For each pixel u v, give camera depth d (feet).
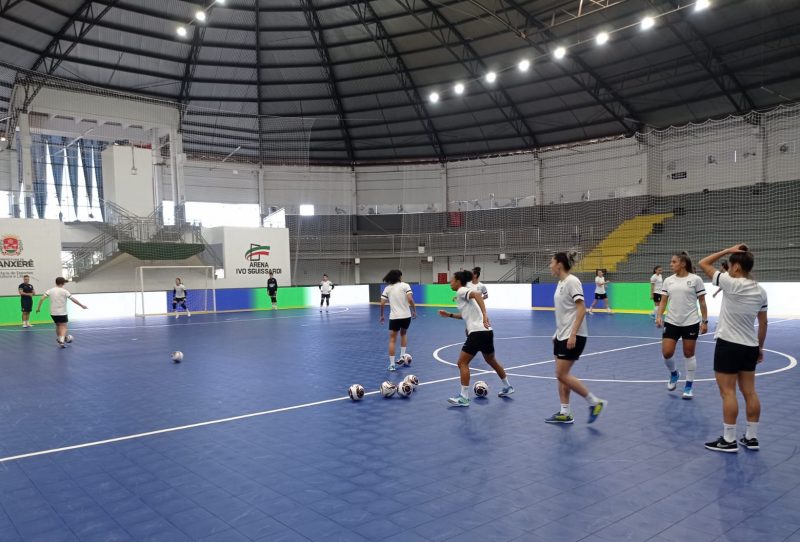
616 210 94.17
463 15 73.41
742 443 16.02
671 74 77.56
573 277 18.04
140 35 75.77
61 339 42.65
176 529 11.35
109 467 15.28
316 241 110.11
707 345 36.81
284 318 66.80
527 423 18.83
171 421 20.13
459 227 109.91
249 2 75.66
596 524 11.16
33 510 12.46
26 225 71.05
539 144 101.50
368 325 55.83
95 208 91.15
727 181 84.94
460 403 21.42
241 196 105.60
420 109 97.40
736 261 15.21
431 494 12.91
